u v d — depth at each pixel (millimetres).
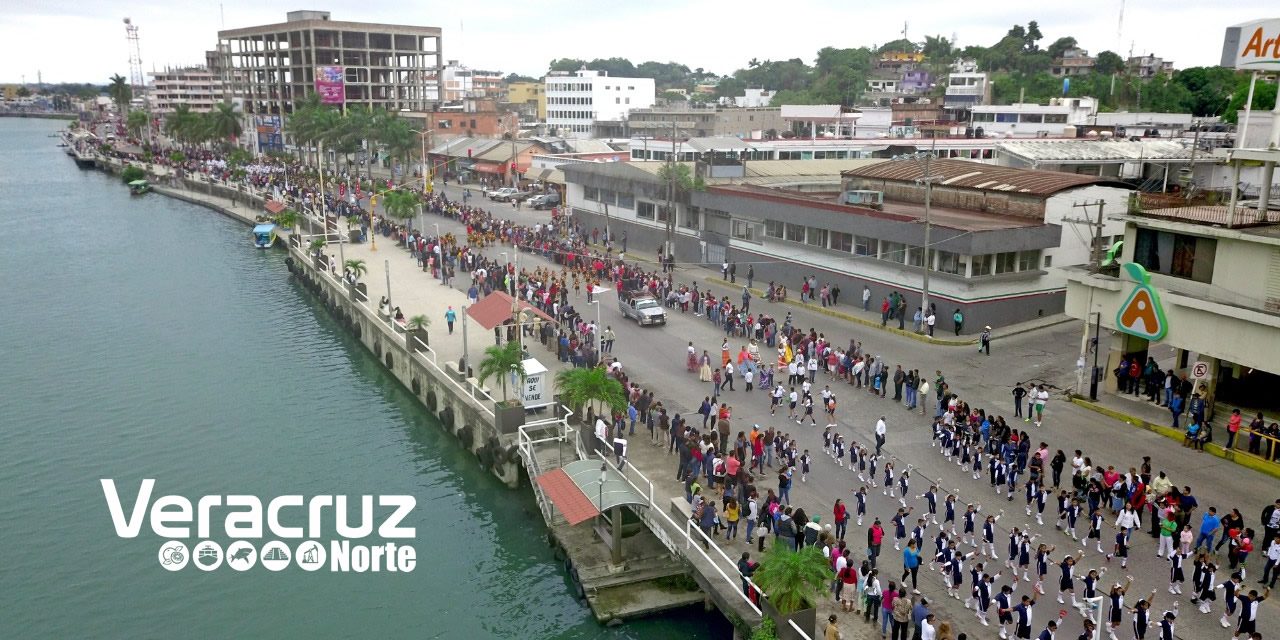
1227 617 25188
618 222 86750
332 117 142500
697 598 30500
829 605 27172
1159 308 39938
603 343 51781
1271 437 34844
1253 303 37312
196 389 54562
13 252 98312
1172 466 35438
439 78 199500
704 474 35406
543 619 30922
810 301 62250
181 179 152000
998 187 59625
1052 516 31828
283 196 117688
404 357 53938
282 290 81625
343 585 33438
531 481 38000
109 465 43812
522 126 199375
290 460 44375
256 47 198250
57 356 61031
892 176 69750
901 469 35719
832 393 43906
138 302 76375
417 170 141750
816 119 143750
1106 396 43062
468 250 75938
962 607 26531
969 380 45844
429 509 39281
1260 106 110688
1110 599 25844
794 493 33719
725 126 167500
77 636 30609
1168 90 159250
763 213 67562
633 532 34250
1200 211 40938
